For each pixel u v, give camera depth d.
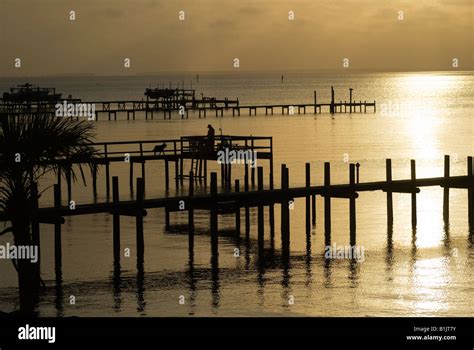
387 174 39.53
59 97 124.69
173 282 29.55
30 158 23.53
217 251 34.22
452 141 85.81
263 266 31.92
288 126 108.56
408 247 35.12
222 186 48.84
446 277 30.27
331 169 60.66
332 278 30.06
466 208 44.41
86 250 34.56
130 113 145.62
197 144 50.28
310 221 39.72
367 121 119.06
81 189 50.53
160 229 39.00
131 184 50.47
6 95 116.81
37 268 27.59
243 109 163.12
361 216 42.22
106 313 25.19
